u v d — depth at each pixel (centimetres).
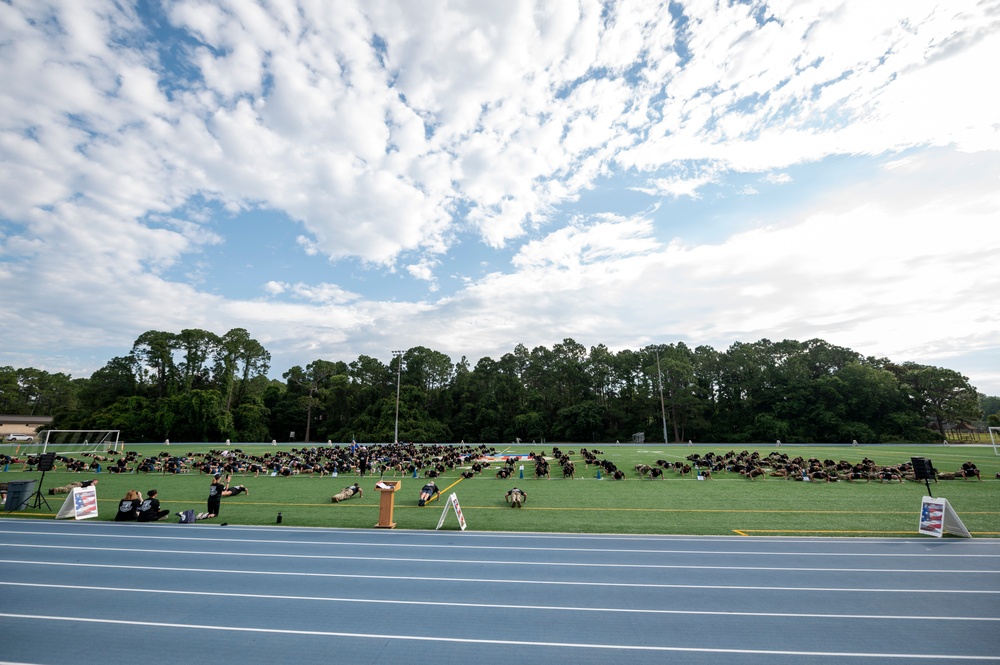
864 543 1409
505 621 862
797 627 834
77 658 731
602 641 785
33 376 10481
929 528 1487
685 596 982
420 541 1455
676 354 8950
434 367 9888
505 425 8712
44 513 1886
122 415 7669
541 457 3419
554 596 985
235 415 8200
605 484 2662
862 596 979
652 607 925
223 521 1759
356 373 10156
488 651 751
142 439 7481
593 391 9362
